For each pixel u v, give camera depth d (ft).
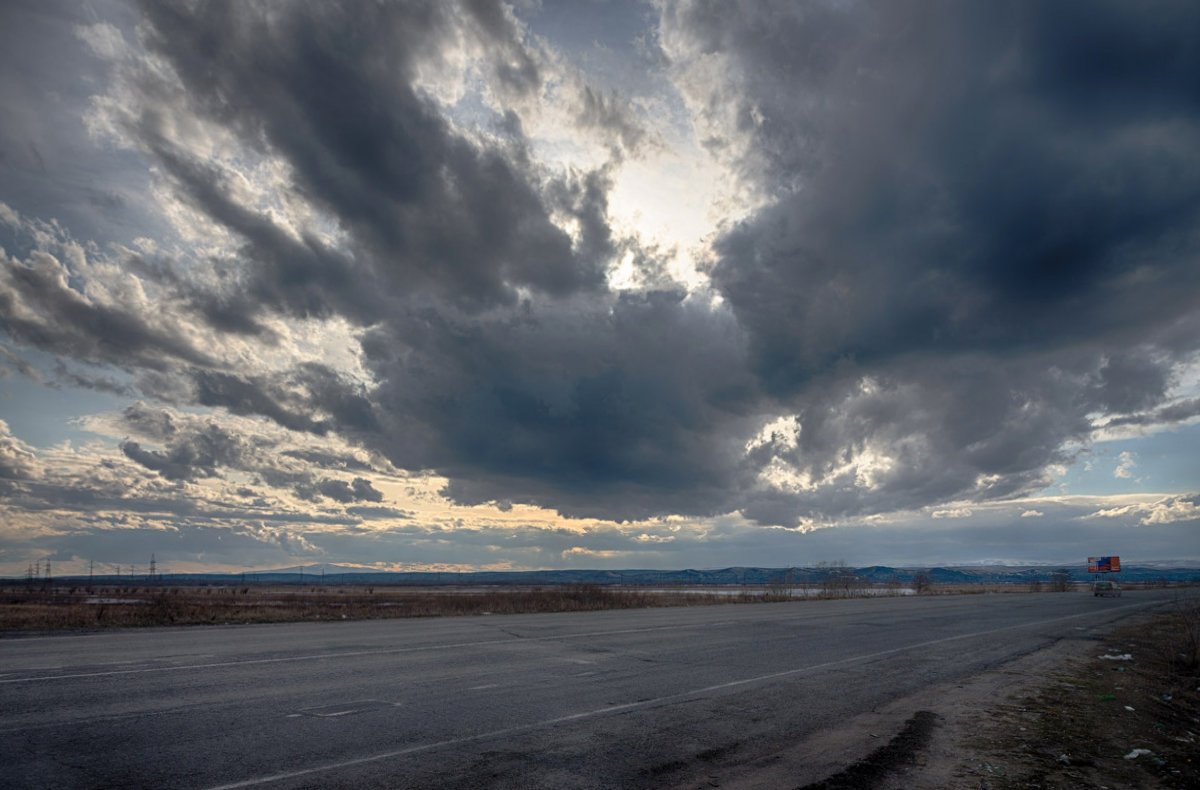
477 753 20.65
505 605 100.12
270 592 284.00
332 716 24.68
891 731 25.40
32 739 20.77
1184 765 22.90
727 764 20.53
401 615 82.02
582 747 21.70
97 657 37.93
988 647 53.62
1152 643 58.23
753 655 45.19
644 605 113.50
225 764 18.78
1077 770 21.43
